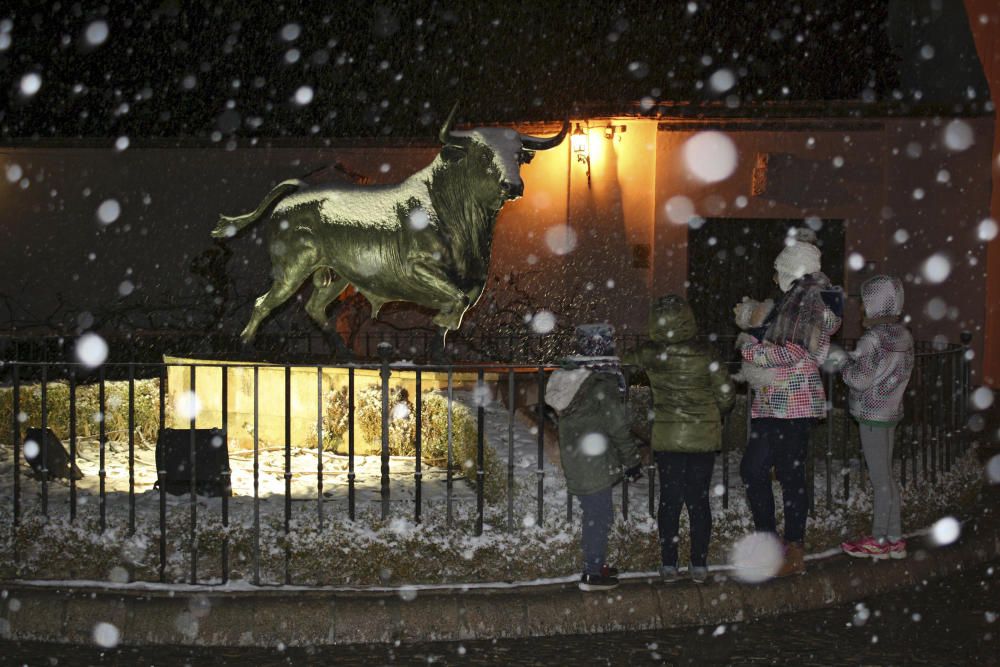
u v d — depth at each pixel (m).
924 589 7.36
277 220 10.80
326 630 6.24
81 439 10.85
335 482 8.82
